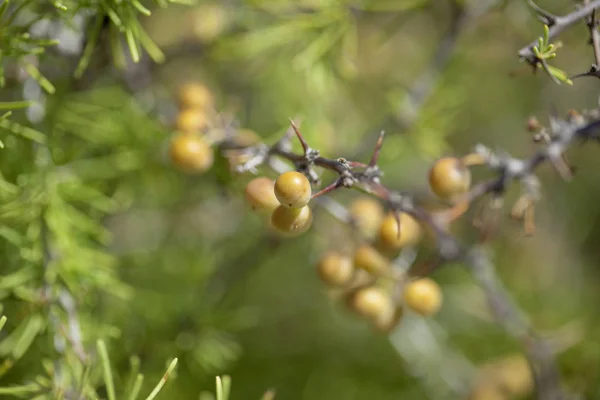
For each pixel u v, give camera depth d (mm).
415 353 419
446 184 317
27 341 328
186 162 329
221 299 399
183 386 400
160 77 406
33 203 337
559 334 421
